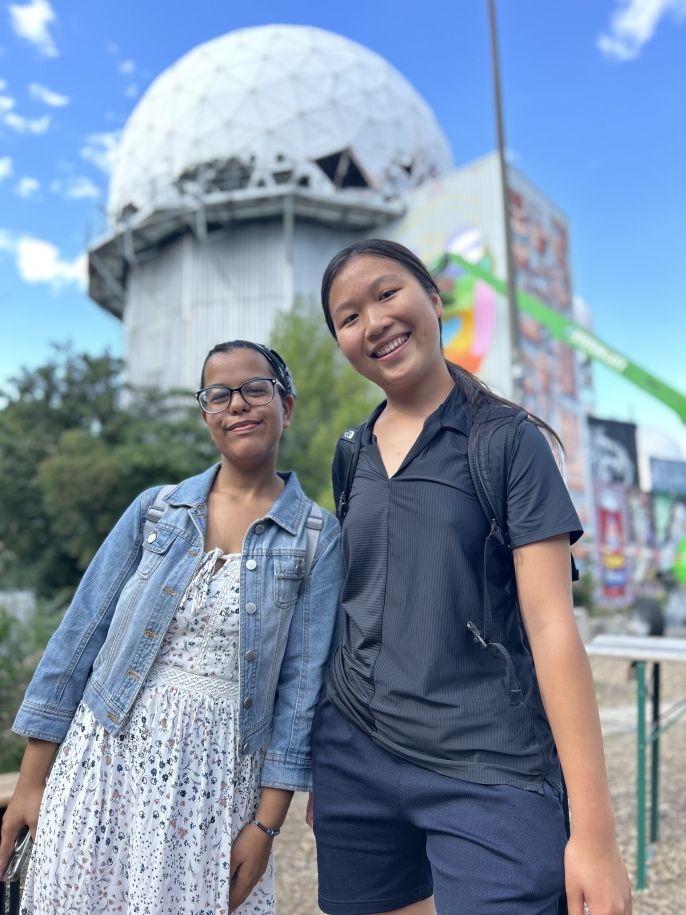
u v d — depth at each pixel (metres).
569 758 1.38
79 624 1.94
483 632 1.56
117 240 30.05
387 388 1.81
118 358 23.53
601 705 7.40
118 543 2.01
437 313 1.87
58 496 18.92
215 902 1.74
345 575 1.81
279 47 30.06
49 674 1.90
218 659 1.87
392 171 29.69
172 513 1.98
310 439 19.58
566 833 1.49
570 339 15.17
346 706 1.72
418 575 1.61
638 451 32.94
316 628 1.97
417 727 1.55
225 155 28.19
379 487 1.74
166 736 1.78
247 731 1.86
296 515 2.04
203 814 1.75
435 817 1.53
